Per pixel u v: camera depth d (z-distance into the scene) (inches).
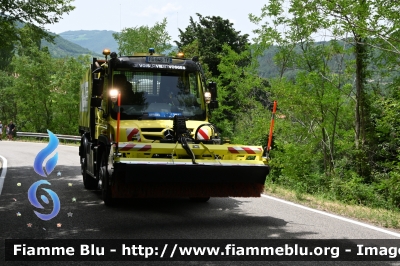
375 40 676.7
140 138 368.5
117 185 319.6
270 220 326.6
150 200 413.1
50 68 2034.9
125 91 393.1
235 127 1234.6
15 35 725.9
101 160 397.7
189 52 1705.2
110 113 386.6
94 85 389.4
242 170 327.6
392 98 670.5
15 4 694.5
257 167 329.1
